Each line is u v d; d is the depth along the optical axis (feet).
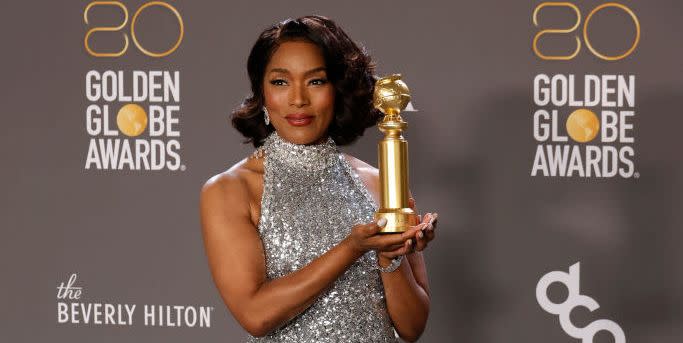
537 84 32.50
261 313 21.29
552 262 32.99
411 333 23.11
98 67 35.06
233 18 34.17
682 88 31.76
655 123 32.04
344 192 22.79
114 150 35.22
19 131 35.68
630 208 32.40
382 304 22.50
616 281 32.71
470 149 33.06
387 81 20.71
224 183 22.47
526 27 32.45
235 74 34.27
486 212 33.22
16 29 35.47
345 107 22.79
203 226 22.44
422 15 32.99
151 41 34.65
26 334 36.17
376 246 19.88
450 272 33.65
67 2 35.12
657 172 32.17
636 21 31.83
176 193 34.94
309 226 22.16
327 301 21.97
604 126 32.30
